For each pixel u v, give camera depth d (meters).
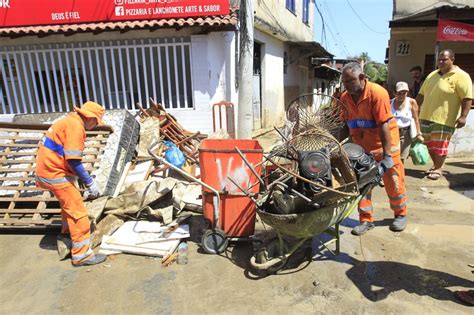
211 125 8.75
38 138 5.42
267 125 12.72
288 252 3.53
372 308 3.08
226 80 8.60
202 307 3.16
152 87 9.05
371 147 4.00
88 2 8.24
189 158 6.41
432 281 3.41
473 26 7.71
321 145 3.49
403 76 10.74
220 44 8.41
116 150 5.46
